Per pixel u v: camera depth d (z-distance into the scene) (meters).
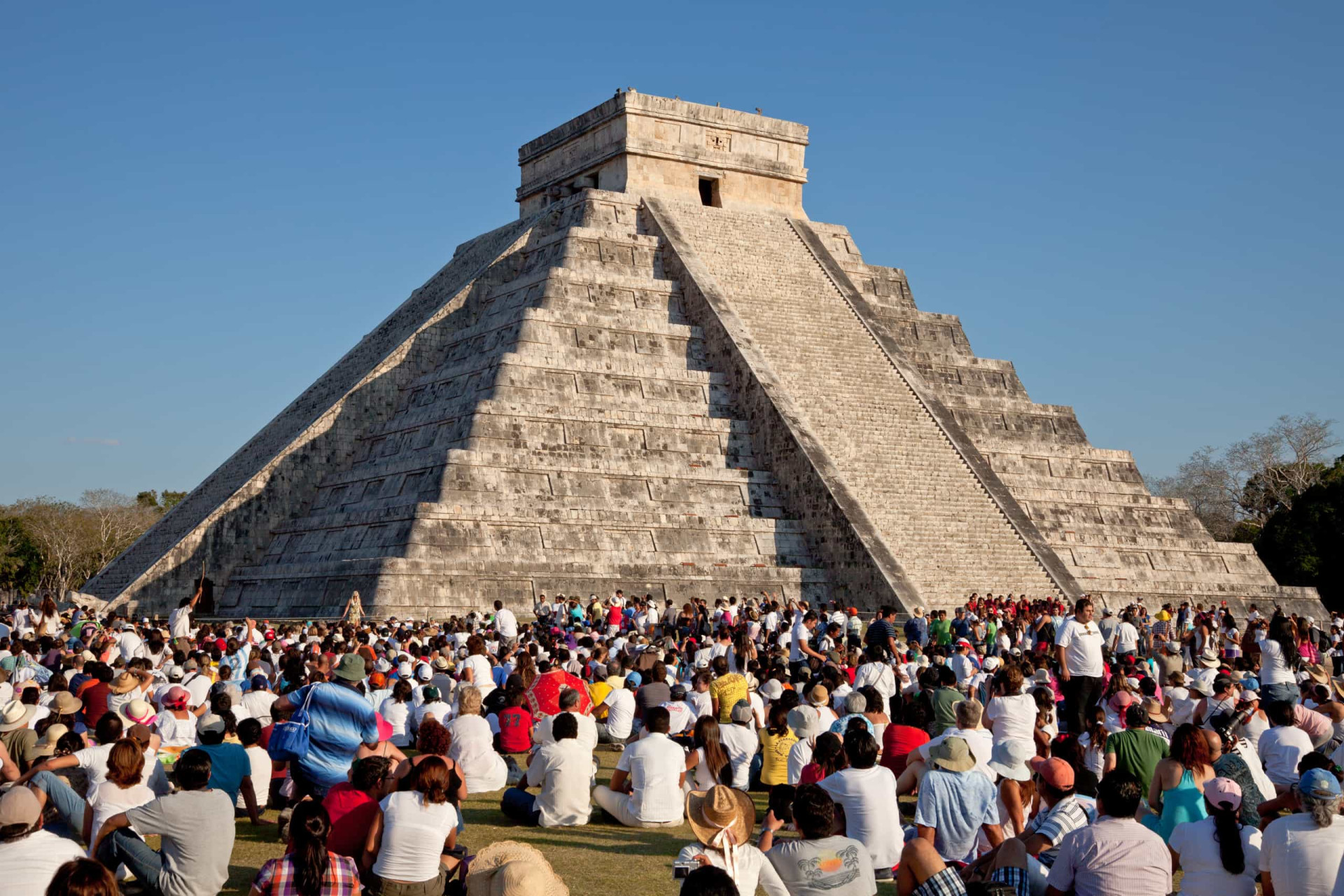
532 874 10.68
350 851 11.88
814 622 37.94
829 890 10.27
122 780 12.43
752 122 69.06
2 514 103.44
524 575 47.28
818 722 17.22
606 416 53.53
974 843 12.26
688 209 66.19
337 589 47.25
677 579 49.97
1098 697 20.08
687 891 7.68
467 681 21.14
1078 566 61.22
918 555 51.88
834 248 71.25
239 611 52.78
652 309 60.56
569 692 17.36
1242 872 11.19
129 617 51.41
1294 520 77.44
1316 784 10.86
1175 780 13.38
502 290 61.72
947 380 68.06
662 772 16.34
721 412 57.47
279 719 16.55
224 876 11.80
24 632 33.47
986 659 25.06
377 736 15.04
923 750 13.84
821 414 57.28
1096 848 10.46
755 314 61.53
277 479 55.88
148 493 134.12
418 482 50.34
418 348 60.28
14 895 9.89
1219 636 41.28
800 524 53.84
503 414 51.19
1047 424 68.50
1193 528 66.62
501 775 17.50
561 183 70.25
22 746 14.84
